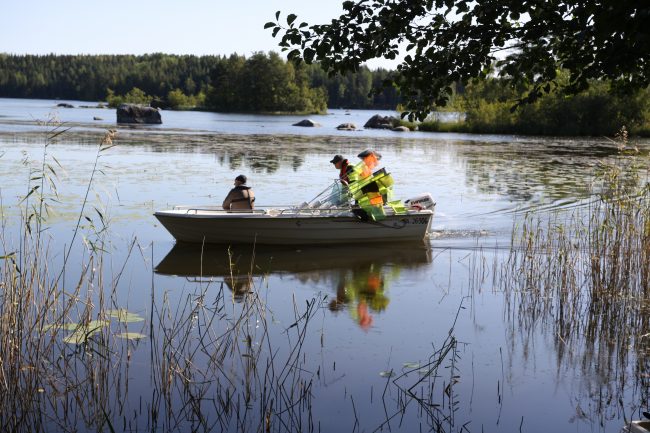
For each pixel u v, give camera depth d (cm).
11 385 470
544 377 539
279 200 1425
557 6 469
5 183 1473
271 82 10850
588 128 4588
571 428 454
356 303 747
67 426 444
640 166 907
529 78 533
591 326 665
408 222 1097
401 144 3269
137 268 873
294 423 455
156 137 3281
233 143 3023
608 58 427
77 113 6538
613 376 543
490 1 466
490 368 557
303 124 5388
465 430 449
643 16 361
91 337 578
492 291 800
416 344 614
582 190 1641
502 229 1199
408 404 486
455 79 508
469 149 2991
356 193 1073
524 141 3684
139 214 1217
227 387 508
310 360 567
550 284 800
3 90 16188
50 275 798
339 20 495
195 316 664
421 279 860
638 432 426
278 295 775
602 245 793
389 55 511
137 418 457
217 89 11181
